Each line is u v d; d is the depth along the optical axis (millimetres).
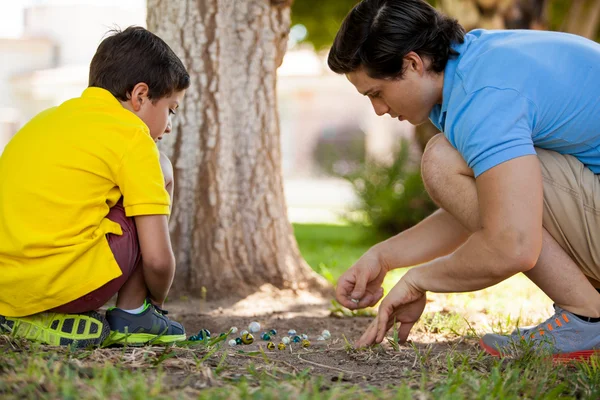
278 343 2900
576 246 2436
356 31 2365
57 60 19578
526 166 2188
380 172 8383
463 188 2432
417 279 2488
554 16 11539
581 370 2160
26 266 2312
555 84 2301
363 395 1890
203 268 3965
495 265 2229
